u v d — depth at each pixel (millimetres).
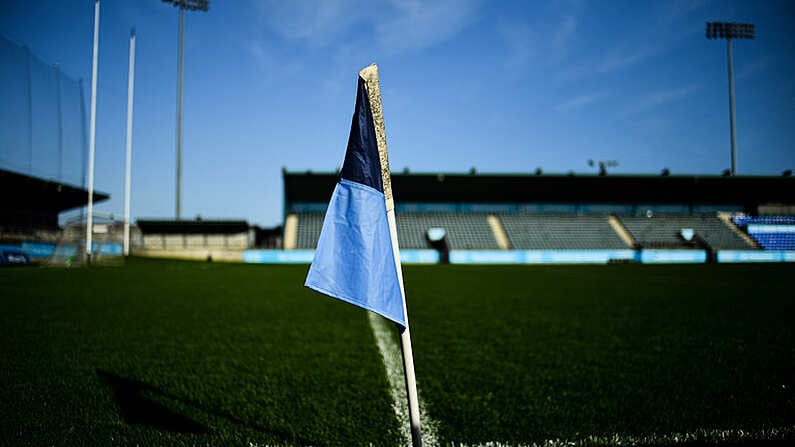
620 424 2672
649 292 10203
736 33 38781
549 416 2797
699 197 35031
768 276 15398
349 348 4605
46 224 28672
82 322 5926
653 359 4141
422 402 3057
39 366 3811
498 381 3502
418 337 5164
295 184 32750
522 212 35000
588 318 6480
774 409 2889
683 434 2533
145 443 2381
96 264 21438
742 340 4965
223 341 4887
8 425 2578
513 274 17109
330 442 2447
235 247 30109
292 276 15047
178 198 32500
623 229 33469
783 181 32281
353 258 1747
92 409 2848
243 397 3125
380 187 1824
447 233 32781
